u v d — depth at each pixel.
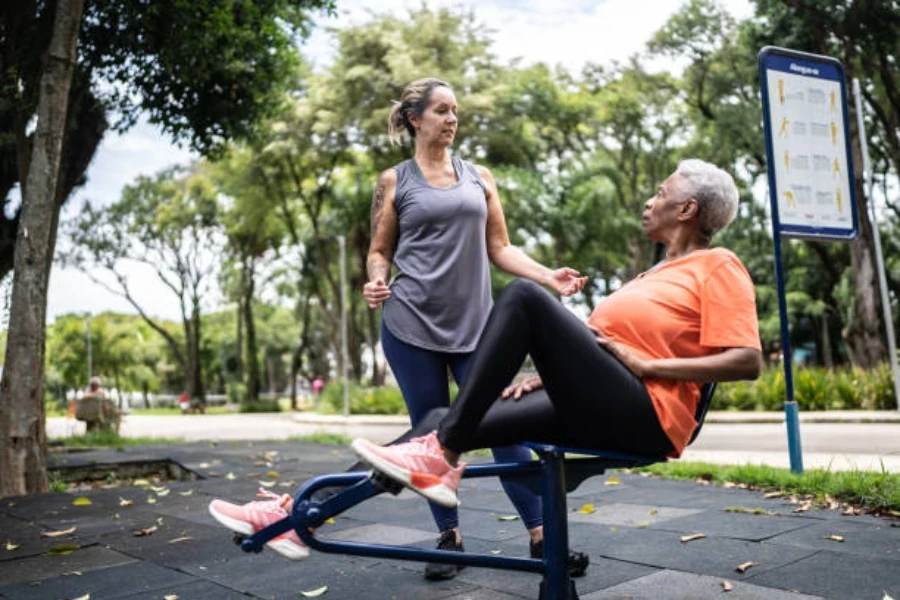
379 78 25.17
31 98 8.96
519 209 27.05
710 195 2.39
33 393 6.08
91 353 54.31
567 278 2.96
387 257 3.24
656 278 2.35
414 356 3.04
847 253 26.36
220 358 67.50
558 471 2.17
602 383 2.06
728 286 2.20
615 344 2.15
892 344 12.79
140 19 9.48
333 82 26.34
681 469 5.69
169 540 3.95
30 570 3.39
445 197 3.08
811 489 4.50
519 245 28.20
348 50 25.56
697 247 2.44
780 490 4.69
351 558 3.43
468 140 27.22
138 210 39.50
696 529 3.69
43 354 6.35
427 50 25.25
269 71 11.73
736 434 11.68
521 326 2.02
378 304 2.99
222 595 2.91
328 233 32.44
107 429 14.13
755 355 2.15
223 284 45.84
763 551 3.21
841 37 18.88
